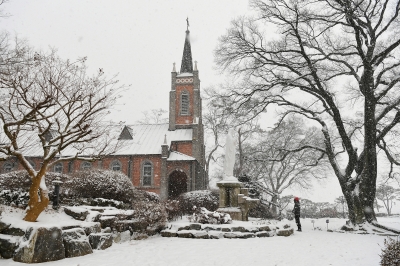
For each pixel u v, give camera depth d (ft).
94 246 33.04
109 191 50.83
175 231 42.98
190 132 153.07
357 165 67.15
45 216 34.76
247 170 129.70
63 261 27.17
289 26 70.74
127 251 32.27
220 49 76.64
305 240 42.45
